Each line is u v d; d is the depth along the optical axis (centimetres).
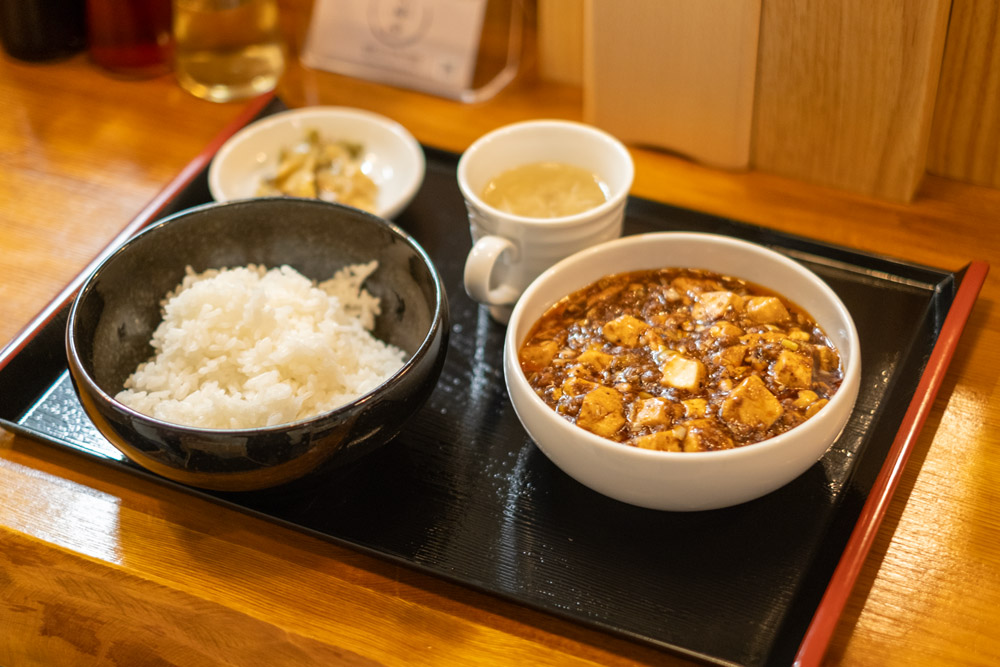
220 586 47
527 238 54
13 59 77
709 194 65
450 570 47
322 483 48
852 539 46
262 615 46
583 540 48
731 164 66
